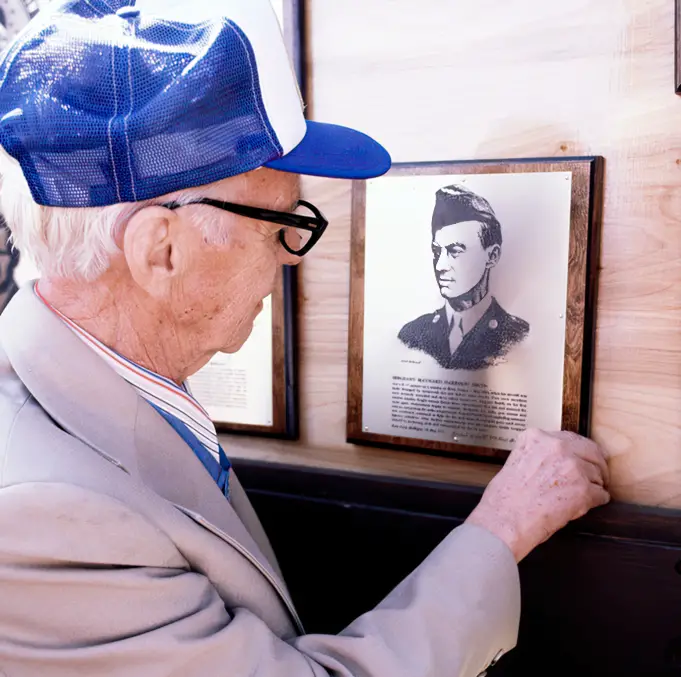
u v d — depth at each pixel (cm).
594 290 82
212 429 74
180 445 64
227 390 105
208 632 56
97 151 53
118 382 60
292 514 102
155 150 53
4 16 101
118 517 52
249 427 104
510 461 79
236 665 55
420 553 95
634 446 84
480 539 69
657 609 83
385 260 92
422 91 88
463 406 91
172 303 62
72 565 51
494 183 84
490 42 83
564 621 88
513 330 86
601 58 78
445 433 92
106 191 54
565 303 83
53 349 59
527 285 84
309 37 92
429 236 89
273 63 56
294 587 104
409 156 90
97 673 51
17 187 58
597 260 82
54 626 50
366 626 62
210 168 55
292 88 58
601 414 85
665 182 78
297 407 102
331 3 90
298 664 58
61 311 61
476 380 89
